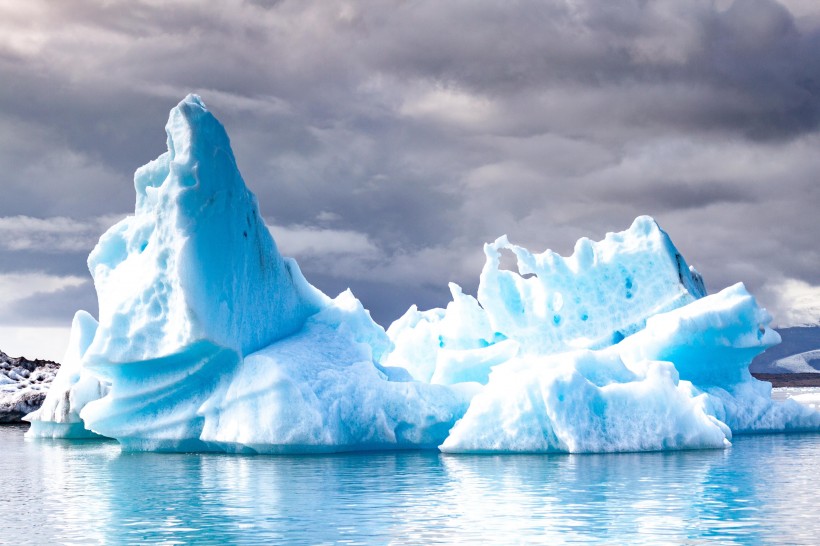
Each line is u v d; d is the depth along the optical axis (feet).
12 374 114.73
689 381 73.51
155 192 61.57
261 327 63.67
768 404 76.28
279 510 37.01
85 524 34.73
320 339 65.26
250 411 58.03
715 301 74.95
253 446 58.23
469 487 42.50
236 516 35.81
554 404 55.21
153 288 58.85
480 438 56.75
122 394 61.77
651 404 57.11
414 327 92.02
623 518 34.17
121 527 33.94
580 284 81.92
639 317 80.28
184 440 61.77
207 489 43.42
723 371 77.61
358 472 48.96
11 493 43.37
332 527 33.19
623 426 56.13
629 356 74.02
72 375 80.94
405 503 38.22
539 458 53.31
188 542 31.07
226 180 60.95
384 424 59.77
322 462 54.03
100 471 52.06
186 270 56.95
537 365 60.29
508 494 40.11
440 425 61.16
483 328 86.53
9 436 84.43
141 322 58.95
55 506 39.27
